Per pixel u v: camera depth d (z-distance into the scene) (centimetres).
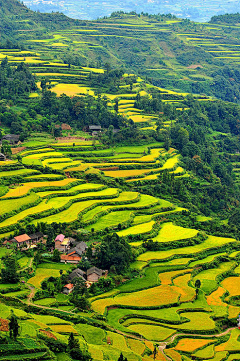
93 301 17938
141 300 18388
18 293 17038
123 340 15375
